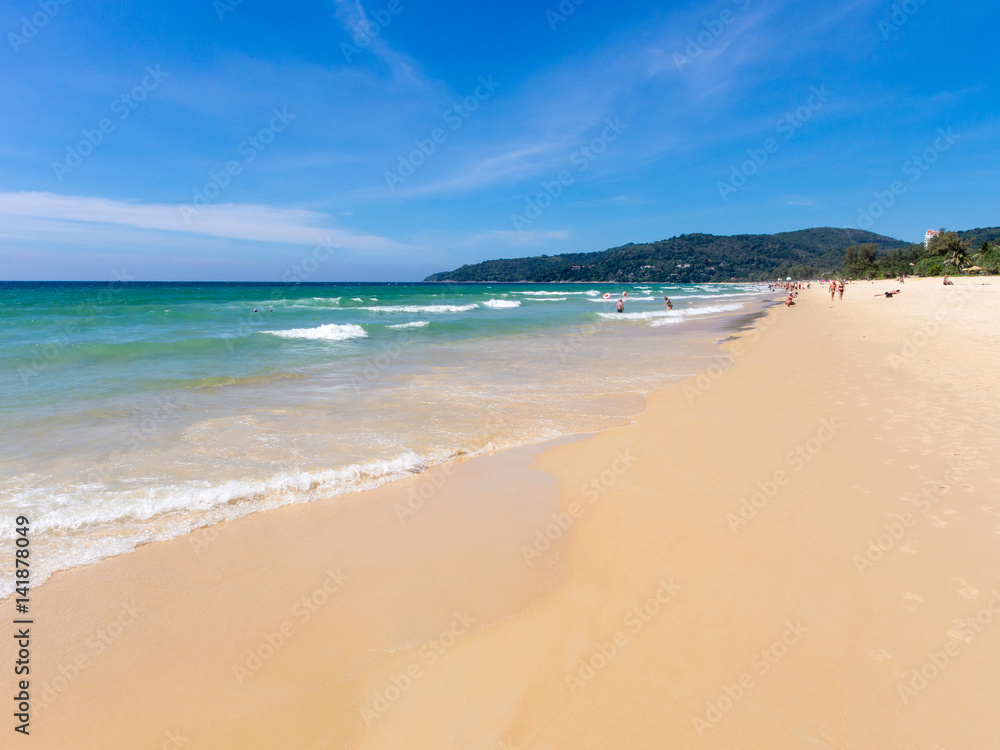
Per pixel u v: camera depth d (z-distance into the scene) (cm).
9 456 665
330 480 613
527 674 311
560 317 3212
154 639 346
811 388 1020
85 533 480
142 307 3478
